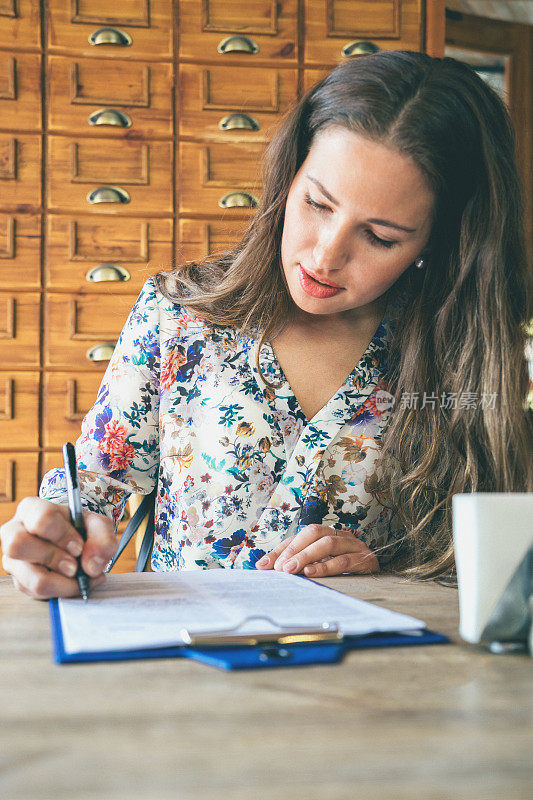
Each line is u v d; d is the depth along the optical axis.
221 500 1.13
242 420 1.14
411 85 0.97
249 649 0.58
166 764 0.38
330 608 0.69
